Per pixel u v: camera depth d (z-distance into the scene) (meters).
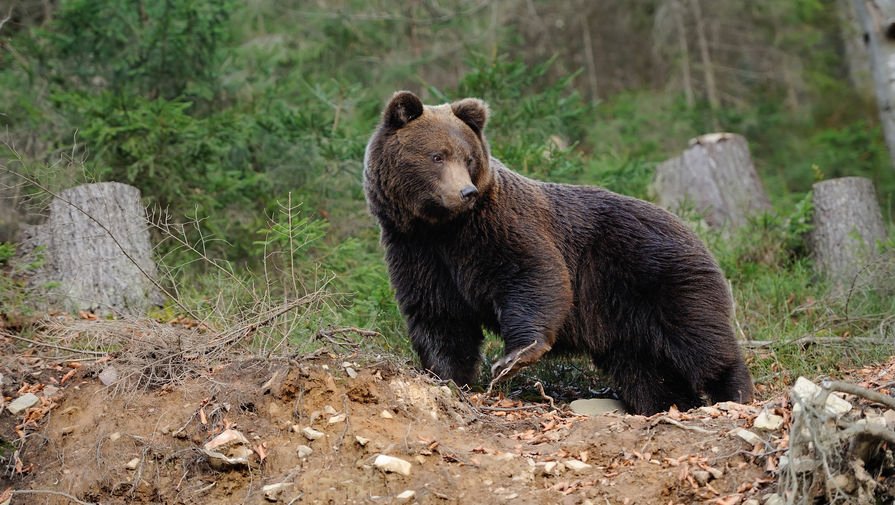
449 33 21.62
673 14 28.36
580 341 9.16
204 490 6.55
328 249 11.66
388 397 7.15
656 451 6.50
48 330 8.62
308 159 13.70
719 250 13.54
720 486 6.04
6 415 7.29
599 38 29.72
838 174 24.14
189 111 14.32
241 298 9.76
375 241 13.06
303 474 6.44
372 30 20.58
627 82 29.30
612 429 6.88
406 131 8.51
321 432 6.78
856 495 5.45
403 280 8.84
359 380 7.15
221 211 12.98
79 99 12.78
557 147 13.91
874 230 13.36
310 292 10.44
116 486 6.68
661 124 24.67
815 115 28.05
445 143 8.33
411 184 8.41
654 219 9.15
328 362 7.28
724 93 28.39
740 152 16.25
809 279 13.16
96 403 7.27
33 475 6.89
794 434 5.50
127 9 13.77
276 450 6.68
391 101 8.55
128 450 6.86
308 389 7.05
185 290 10.58
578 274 9.11
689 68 28.20
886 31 10.34
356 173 13.67
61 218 10.53
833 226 13.40
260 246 12.47
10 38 14.94
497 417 7.65
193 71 14.22
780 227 13.90
